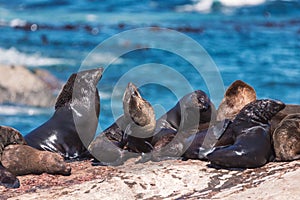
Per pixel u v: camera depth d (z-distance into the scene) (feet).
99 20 591.37
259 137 115.44
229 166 113.09
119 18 601.62
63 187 108.99
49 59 423.23
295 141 114.83
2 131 117.70
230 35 532.73
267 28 561.43
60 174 115.85
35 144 127.13
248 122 119.44
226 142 119.55
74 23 575.79
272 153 116.67
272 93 364.38
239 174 110.93
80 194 104.88
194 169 113.09
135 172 112.78
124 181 108.78
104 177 112.78
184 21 588.50
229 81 388.78
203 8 637.30
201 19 597.11
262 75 400.88
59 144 128.16
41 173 116.67
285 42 502.79
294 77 393.91
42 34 521.24
